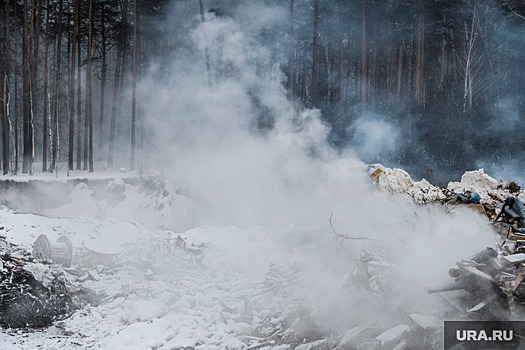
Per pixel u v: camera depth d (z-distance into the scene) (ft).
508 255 28.86
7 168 119.03
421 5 154.81
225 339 33.58
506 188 64.13
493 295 25.45
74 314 40.04
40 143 160.15
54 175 114.11
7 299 38.96
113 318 38.81
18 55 149.38
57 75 130.11
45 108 127.85
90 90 130.41
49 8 140.56
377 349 27.12
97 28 155.43
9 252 47.96
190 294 42.19
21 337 36.32
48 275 42.22
